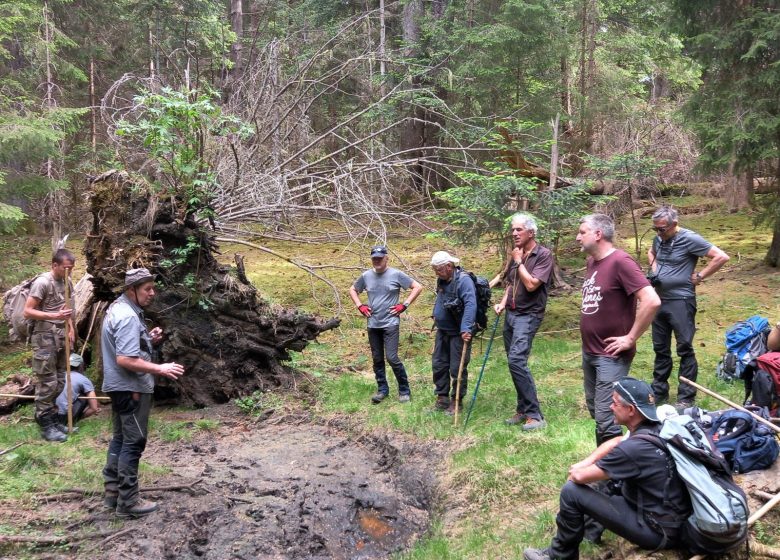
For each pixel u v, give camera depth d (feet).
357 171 31.55
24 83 42.80
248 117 33.68
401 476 18.13
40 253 39.96
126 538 13.98
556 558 11.85
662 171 54.44
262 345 24.08
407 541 15.34
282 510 15.99
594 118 48.44
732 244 39.37
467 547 13.96
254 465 18.62
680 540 10.70
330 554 14.65
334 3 58.29
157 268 21.70
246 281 23.97
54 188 32.24
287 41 41.47
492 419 19.76
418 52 48.80
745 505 10.14
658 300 12.74
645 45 52.24
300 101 37.45
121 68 56.95
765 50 30.66
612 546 12.31
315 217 34.17
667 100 61.11
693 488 10.23
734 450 13.29
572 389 21.54
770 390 14.78
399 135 48.52
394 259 39.83
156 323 22.09
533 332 18.45
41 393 19.04
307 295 35.22
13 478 15.93
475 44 44.88
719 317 26.94
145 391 14.79
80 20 52.29
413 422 20.35
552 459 16.43
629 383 10.98
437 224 36.81
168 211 22.13
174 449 19.49
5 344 28.30
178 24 51.83
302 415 22.45
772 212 33.06
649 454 10.51
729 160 31.30
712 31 31.65
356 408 22.20
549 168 33.99
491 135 31.30
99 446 18.75
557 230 28.27
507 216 26.43
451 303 19.57
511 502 15.35
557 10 46.73
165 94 26.48
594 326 13.71
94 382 23.43
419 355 27.81
